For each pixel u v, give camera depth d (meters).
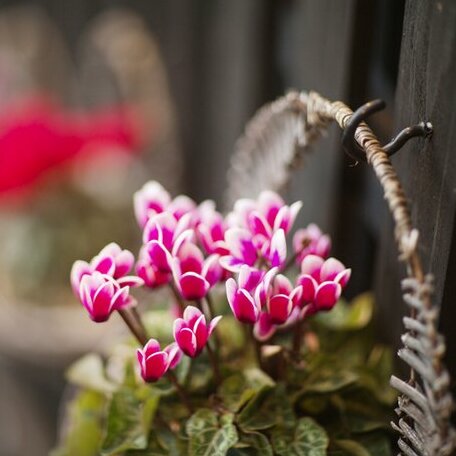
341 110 0.71
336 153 0.88
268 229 0.72
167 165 1.29
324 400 0.77
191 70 1.36
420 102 0.71
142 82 1.26
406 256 0.64
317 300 0.71
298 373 0.77
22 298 1.16
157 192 0.76
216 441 0.73
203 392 0.77
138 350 0.71
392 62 0.84
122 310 0.73
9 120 1.15
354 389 0.78
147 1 1.35
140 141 1.27
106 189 1.22
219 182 1.33
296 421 0.74
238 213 0.75
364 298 0.84
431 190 0.70
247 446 0.73
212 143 1.36
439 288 0.70
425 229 0.71
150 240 0.72
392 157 0.75
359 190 0.89
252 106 1.13
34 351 1.14
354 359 0.80
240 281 0.70
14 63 1.28
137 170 1.28
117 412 0.76
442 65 0.68
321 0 0.88
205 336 0.70
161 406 0.77
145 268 0.73
